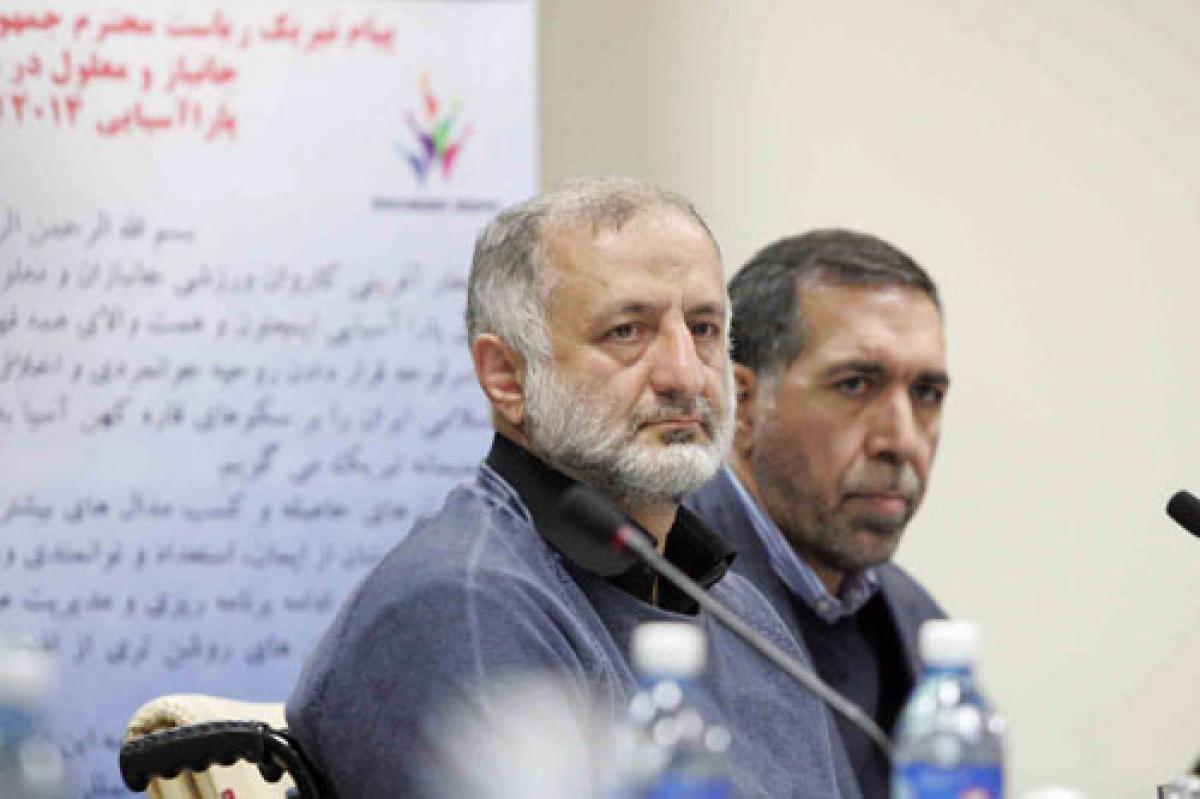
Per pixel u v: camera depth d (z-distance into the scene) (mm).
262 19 11250
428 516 6496
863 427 8930
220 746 5855
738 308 9094
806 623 8961
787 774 6656
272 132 11242
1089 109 12352
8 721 4562
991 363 12266
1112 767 12227
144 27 11188
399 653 5926
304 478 11156
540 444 6484
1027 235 12297
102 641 10961
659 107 12047
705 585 6703
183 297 11148
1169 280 12359
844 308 8922
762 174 12109
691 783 4926
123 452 11047
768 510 9016
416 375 11266
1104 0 12359
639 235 6488
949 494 12219
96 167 11133
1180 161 12375
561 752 5770
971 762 5031
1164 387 12336
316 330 11219
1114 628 12266
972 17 12305
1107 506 12297
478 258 6703
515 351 6543
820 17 12188
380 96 11305
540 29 11961
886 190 12211
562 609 6121
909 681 9133
